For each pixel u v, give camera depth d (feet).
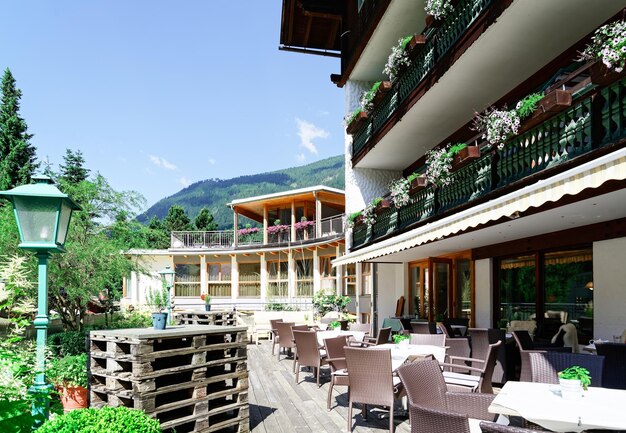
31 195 13.62
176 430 16.05
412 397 12.07
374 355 17.99
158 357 15.02
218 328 17.52
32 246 13.70
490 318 36.22
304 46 62.80
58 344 28.96
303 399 24.52
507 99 33.50
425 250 39.78
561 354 15.28
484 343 25.08
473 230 27.12
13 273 15.66
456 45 28.78
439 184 31.17
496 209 17.88
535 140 21.31
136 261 39.11
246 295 92.43
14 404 8.41
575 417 9.67
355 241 54.13
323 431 18.78
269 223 94.94
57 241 14.17
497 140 23.09
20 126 87.04
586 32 25.50
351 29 52.85
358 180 54.60
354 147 53.98
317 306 63.21
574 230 27.07
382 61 49.65
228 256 94.79
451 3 29.84
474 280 38.73
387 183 55.06
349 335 30.30
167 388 15.28
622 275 23.85
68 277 32.50
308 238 82.33
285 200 86.69
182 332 15.88
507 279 34.91
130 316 42.55
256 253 90.63
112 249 34.63
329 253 79.25
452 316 42.86
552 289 29.76
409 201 37.91
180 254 93.25
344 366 23.95
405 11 39.55
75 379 18.62
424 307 47.60
